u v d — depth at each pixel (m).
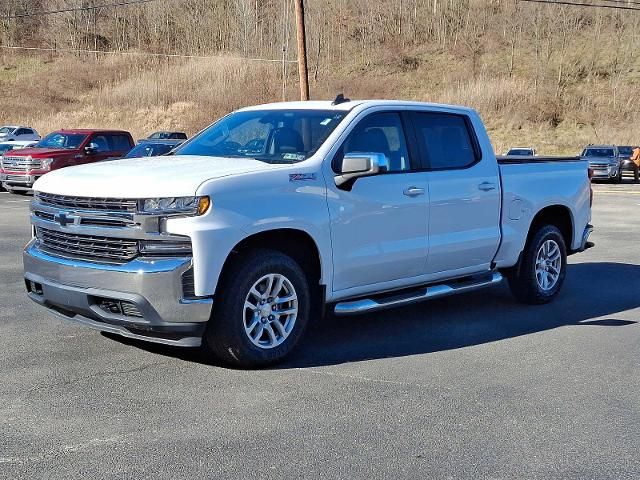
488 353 5.90
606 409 4.69
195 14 79.12
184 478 3.60
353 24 74.62
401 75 66.19
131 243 4.91
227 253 4.95
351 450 3.98
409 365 5.53
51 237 5.41
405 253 6.14
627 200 22.75
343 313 5.73
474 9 75.56
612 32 69.56
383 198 5.93
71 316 5.39
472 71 64.81
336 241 5.63
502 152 50.56
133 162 5.72
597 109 57.41
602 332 6.64
